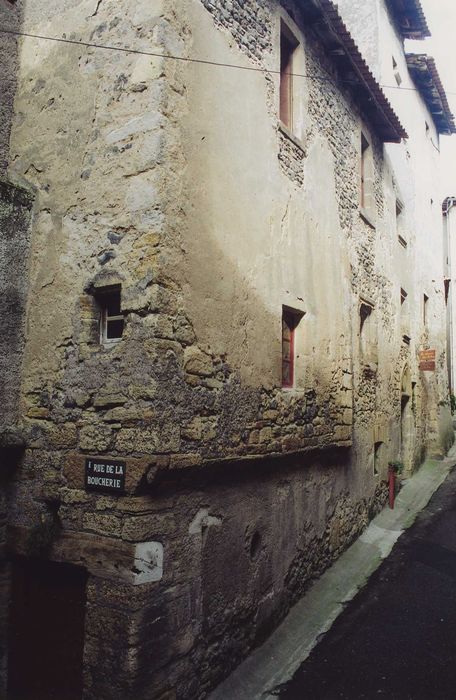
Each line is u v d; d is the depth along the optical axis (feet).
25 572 15.07
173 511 13.74
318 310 23.09
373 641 17.74
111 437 13.58
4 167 16.62
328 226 24.79
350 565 23.98
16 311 15.51
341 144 27.14
